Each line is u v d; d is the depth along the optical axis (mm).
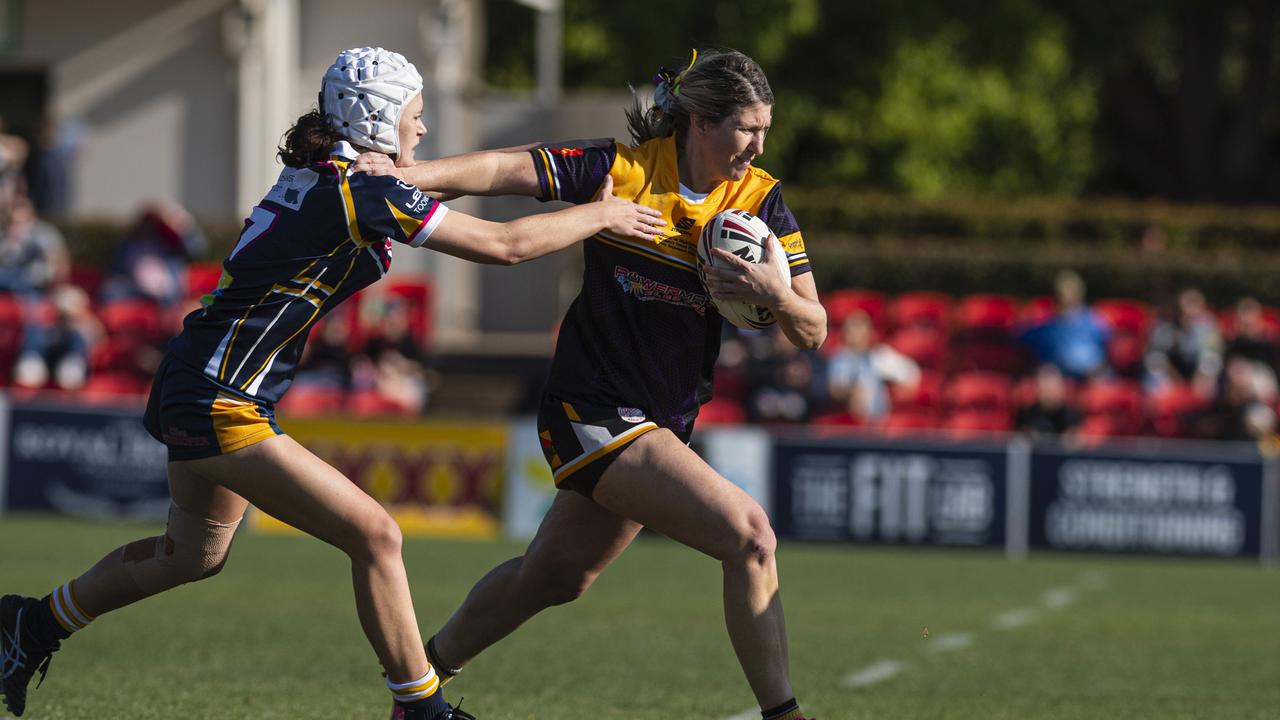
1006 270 70125
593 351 16469
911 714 22078
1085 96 103375
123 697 21516
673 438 16328
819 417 54625
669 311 16641
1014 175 98625
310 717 20391
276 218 15609
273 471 15648
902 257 70375
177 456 15789
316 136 15914
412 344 57375
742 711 21859
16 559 37969
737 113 16172
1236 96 127438
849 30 94250
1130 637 31062
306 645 26891
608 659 26484
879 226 76188
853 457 47406
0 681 17438
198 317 15773
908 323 63656
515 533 47438
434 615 31125
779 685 16078
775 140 92688
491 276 72000
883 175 94562
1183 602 37219
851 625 31781
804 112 93125
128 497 48406
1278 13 120375
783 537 47531
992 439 57000
